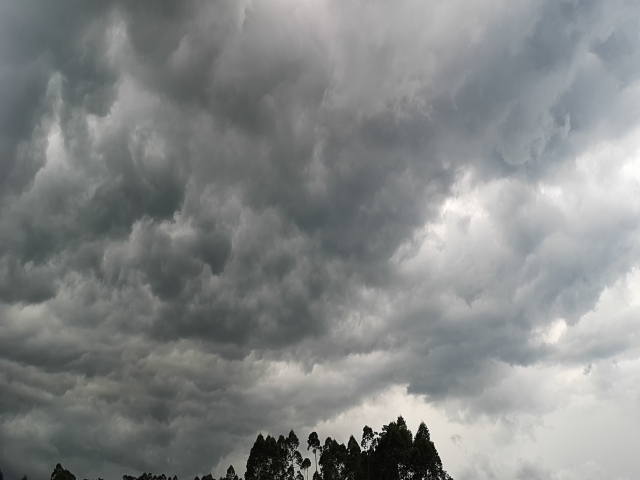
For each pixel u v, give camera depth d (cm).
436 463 8419
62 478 9512
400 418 9656
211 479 11206
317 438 10162
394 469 8288
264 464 9081
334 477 8975
